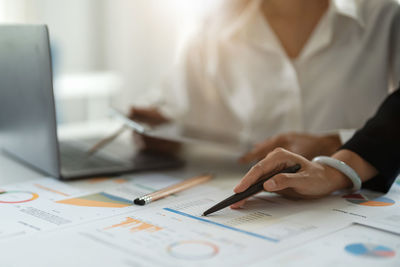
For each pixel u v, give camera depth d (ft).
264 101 3.99
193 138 2.94
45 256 1.42
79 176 2.48
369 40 3.66
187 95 4.27
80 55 8.78
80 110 8.88
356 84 3.72
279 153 2.11
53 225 1.71
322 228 1.72
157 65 8.01
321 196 2.15
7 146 3.08
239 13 4.14
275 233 1.65
